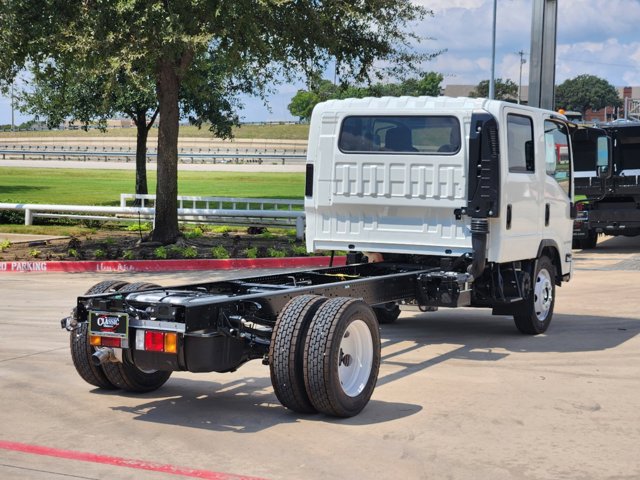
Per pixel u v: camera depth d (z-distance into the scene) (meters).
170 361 6.58
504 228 9.38
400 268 9.94
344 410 6.72
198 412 7.04
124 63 16.30
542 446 6.14
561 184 11.06
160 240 19.81
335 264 18.33
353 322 6.81
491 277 9.80
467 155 9.23
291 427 6.59
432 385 7.96
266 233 22.66
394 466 5.68
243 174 69.62
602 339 10.34
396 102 9.63
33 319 11.38
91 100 30.77
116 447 6.07
